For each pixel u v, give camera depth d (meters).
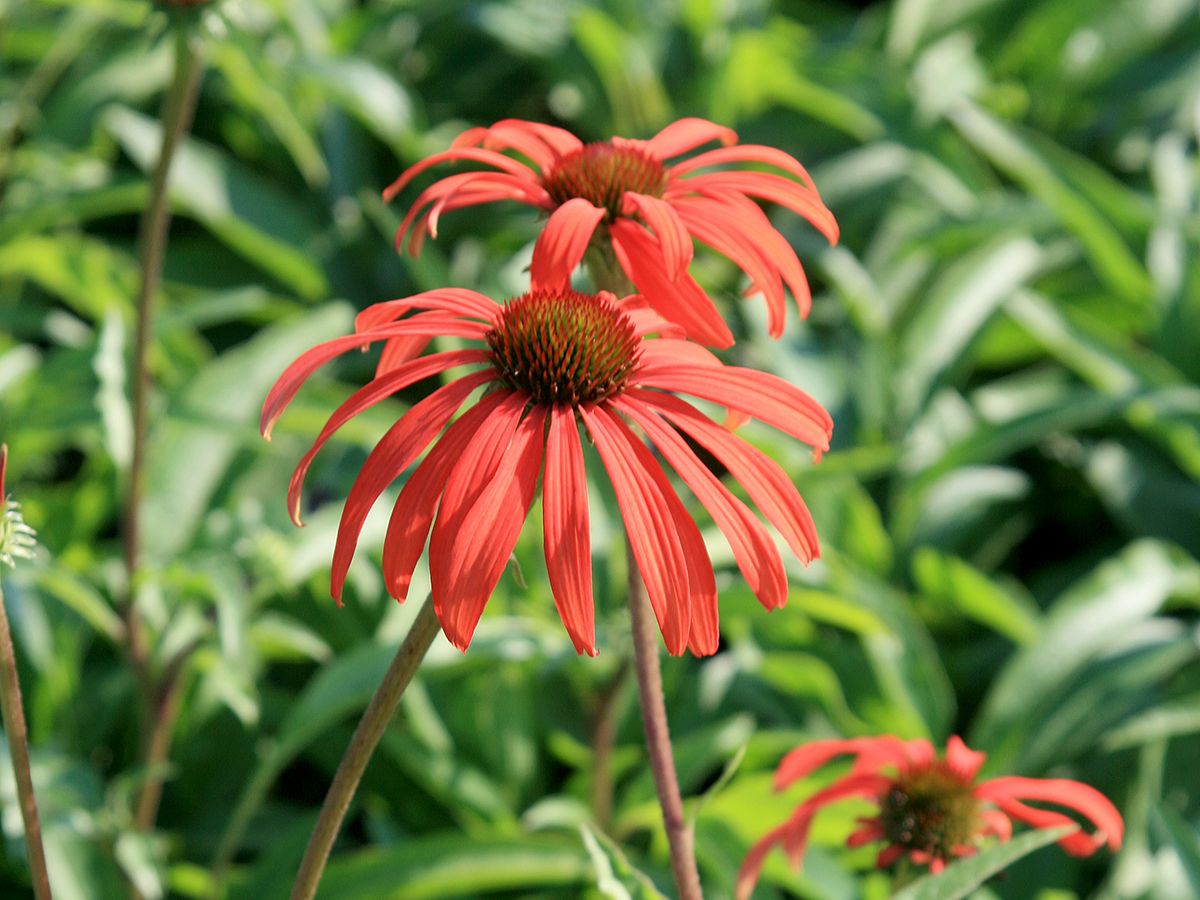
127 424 1.22
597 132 1.85
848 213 1.75
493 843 1.17
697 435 0.93
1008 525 1.56
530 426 0.93
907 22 1.96
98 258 1.52
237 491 1.36
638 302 0.99
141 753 1.20
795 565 1.23
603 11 1.93
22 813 0.94
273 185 1.84
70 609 1.28
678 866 0.97
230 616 1.15
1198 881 1.15
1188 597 1.36
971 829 1.04
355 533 0.92
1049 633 1.30
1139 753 1.28
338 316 1.53
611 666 1.24
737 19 1.91
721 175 1.00
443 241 1.71
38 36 1.82
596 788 1.23
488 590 0.91
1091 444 1.61
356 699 1.17
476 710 1.24
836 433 1.49
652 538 0.92
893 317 1.68
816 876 1.15
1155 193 1.80
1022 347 1.68
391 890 1.15
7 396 1.43
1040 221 1.62
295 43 1.76
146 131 1.68
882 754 1.05
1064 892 1.22
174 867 1.20
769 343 1.53
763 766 1.29
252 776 1.31
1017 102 1.94
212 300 1.51
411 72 1.91
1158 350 1.62
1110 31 1.99
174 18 1.10
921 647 1.26
